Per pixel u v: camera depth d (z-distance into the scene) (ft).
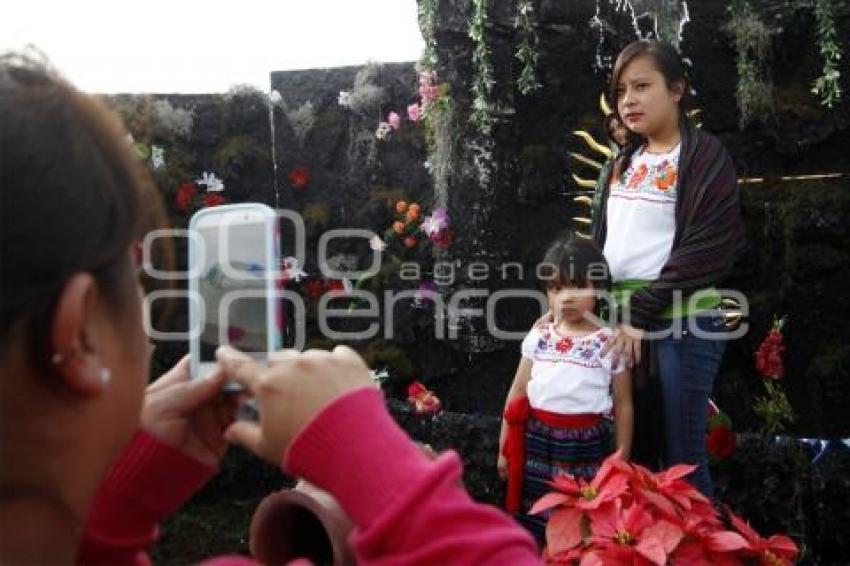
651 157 8.55
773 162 11.14
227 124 13.30
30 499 1.87
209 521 11.43
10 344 1.75
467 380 12.07
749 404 11.14
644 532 5.42
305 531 3.12
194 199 12.89
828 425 10.77
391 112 12.88
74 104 1.90
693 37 11.13
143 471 2.56
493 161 11.47
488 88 11.21
